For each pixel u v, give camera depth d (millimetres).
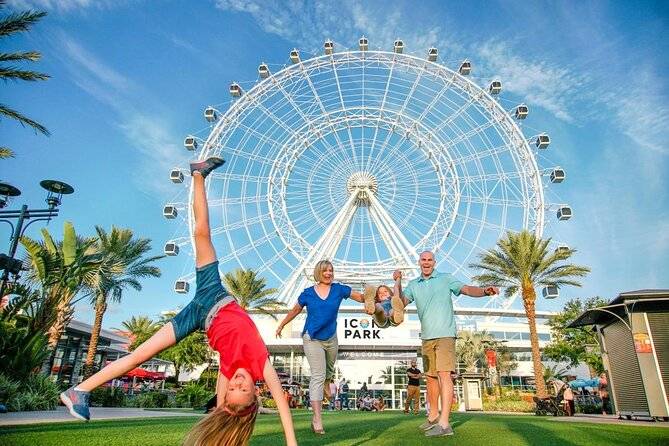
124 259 27125
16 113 14039
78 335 32500
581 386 33188
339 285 5207
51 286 17047
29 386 14703
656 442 4164
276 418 7547
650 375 12445
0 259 13336
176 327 2828
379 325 5367
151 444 3688
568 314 36344
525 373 50125
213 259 3029
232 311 2797
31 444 3473
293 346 39250
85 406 2549
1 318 15852
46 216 14250
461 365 46125
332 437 4312
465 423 6117
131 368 2703
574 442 4020
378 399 32312
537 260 25578
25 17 13852
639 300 12898
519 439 4191
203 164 3250
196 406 22969
